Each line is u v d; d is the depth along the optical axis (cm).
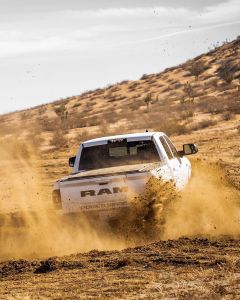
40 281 1158
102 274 1168
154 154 1778
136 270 1176
